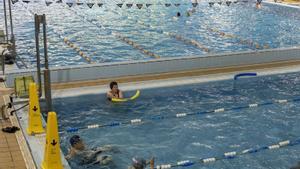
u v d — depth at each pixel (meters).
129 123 8.01
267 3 24.69
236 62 11.27
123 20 19.14
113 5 23.23
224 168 6.42
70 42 14.62
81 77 9.77
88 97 9.05
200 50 13.97
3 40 13.28
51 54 12.98
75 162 6.34
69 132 7.53
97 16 19.94
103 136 7.43
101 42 14.74
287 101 9.33
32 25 17.03
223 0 25.52
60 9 21.41
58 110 8.46
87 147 6.93
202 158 6.73
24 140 6.54
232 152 6.91
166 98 9.30
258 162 6.63
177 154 6.85
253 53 11.45
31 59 12.29
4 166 5.68
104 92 9.21
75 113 8.39
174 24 18.39
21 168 5.65
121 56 12.99
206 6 23.75
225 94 9.64
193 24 18.50
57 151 5.49
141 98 9.19
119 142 7.20
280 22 19.47
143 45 14.48
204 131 7.73
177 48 14.16
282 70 11.08
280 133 7.72
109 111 8.55
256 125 8.04
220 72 10.73
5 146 6.30
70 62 12.20
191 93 9.63
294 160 6.71
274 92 9.86
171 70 10.58
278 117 8.45
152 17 20.03
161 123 8.03
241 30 17.52
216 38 15.87
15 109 7.83
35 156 6.02
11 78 9.14
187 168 6.36
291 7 23.25
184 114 8.42
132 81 9.87
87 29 16.92
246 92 9.80
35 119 6.80
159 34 16.30
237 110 8.76
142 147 7.04
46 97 7.50
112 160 6.51
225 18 20.19
